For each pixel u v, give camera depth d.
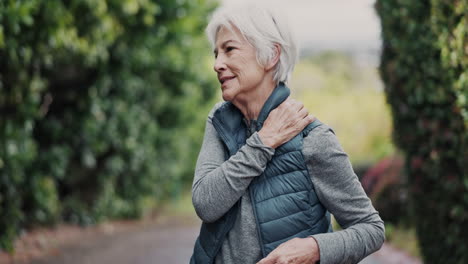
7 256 5.39
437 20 3.47
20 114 5.34
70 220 7.81
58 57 5.93
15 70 4.98
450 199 3.63
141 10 7.33
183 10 8.27
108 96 7.98
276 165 1.64
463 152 3.33
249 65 1.70
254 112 1.75
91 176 8.30
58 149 6.91
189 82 10.55
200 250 1.72
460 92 3.28
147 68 8.91
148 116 9.51
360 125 14.39
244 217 1.65
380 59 4.59
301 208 1.62
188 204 12.92
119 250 6.48
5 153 5.17
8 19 4.30
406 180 4.29
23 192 6.40
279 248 1.56
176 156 11.63
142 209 9.78
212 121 1.77
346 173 1.63
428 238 4.05
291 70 1.75
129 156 8.88
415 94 3.86
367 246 1.63
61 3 5.33
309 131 1.65
